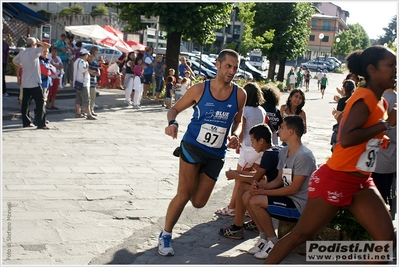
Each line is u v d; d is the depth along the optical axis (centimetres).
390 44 953
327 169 384
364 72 377
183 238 554
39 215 602
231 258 499
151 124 1445
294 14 3778
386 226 373
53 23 4291
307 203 395
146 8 2145
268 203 494
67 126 1298
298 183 486
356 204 382
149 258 492
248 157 612
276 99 657
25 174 789
